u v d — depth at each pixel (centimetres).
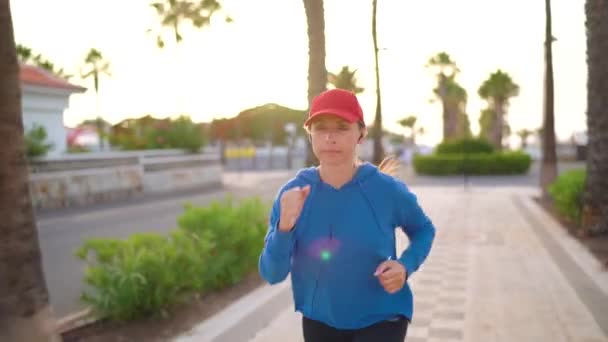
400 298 229
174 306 569
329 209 217
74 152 2647
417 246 225
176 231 622
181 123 3253
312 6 819
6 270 300
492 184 2758
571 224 1202
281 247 202
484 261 853
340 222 216
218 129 6309
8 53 295
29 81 2103
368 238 216
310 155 825
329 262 219
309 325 237
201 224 705
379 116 2020
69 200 1984
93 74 5169
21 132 305
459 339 498
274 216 224
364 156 3953
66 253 1032
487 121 7575
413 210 227
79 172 2066
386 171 252
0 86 293
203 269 618
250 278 742
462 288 688
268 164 5328
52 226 1419
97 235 1255
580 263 818
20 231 304
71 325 521
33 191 1816
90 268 538
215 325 534
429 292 670
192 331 516
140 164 2498
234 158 6538
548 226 1209
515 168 3472
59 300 691
